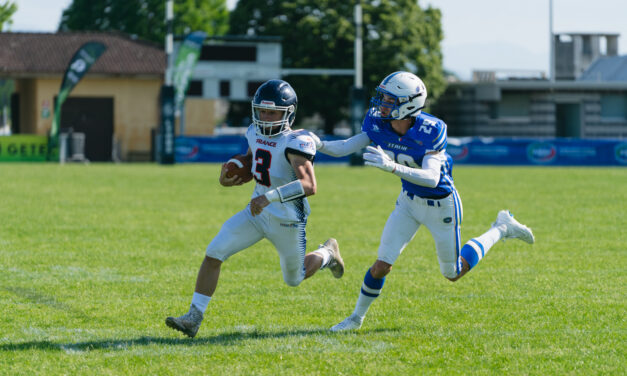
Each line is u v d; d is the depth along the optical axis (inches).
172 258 591.8
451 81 3065.9
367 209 936.9
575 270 551.5
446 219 380.5
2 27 3117.6
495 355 339.6
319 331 382.6
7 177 1391.5
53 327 386.6
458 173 1624.0
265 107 350.9
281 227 362.9
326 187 1264.8
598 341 362.9
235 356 337.1
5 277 511.5
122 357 334.6
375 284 380.8
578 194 1136.2
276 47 2437.3
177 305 437.1
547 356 338.3
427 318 410.6
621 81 3127.5
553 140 1932.8
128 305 436.5
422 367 323.0
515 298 459.8
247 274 532.1
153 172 1596.9
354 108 2017.7
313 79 2869.1
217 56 2418.8
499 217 437.1
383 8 2898.6
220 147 1983.3
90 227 752.3
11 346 350.9
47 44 2389.3
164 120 1921.8
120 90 2338.8
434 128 370.0
